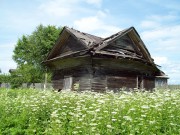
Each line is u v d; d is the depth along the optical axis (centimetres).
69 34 2083
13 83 4169
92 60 1747
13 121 834
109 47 1895
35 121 825
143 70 2188
